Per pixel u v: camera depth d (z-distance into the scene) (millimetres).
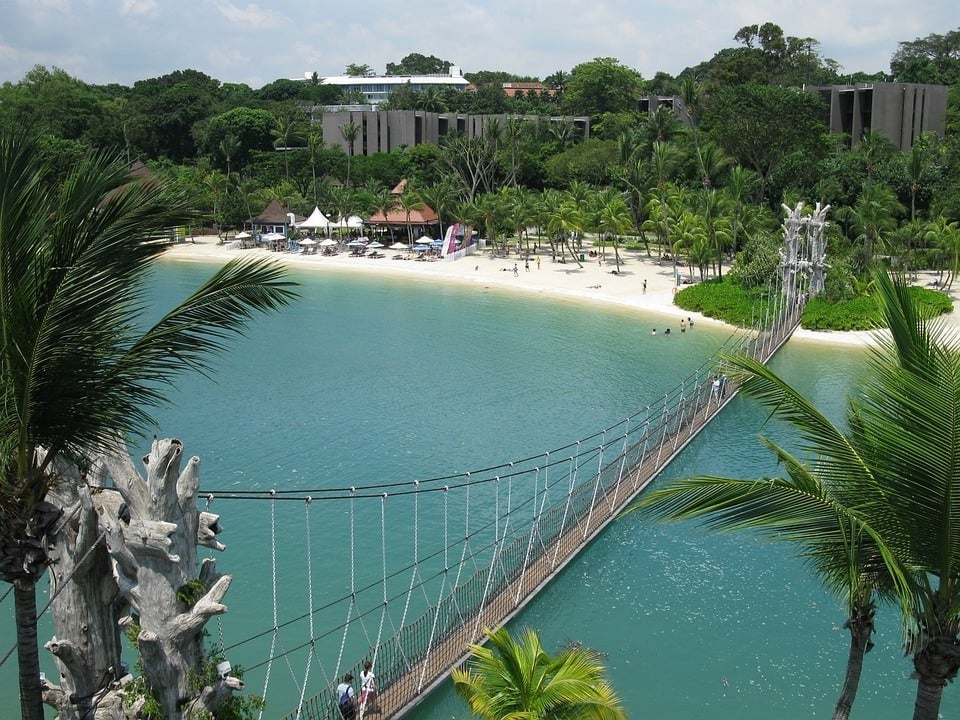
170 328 14695
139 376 14867
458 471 50250
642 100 198875
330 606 33688
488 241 154375
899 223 125000
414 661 31125
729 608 36500
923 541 15625
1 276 13086
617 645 33594
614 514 44531
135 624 18547
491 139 168375
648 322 94875
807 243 98000
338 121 196625
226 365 74000
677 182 148625
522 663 20422
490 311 100812
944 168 128375
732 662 32562
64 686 18828
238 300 15391
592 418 60688
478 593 36281
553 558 39062
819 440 17109
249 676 30750
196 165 182250
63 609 18578
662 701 30062
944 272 107438
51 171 13750
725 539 42969
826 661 32719
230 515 43312
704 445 56812
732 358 18031
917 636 16484
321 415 60031
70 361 14023
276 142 182625
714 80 199125
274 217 155500
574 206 129500
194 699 18172
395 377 70812
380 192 168250
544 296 110688
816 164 135250
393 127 196625
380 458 52000
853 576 14656
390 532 42250
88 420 14328
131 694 18172
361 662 31328
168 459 17797
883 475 15789
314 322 93688
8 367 13453
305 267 133125
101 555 18625
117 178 13867
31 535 14195
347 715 27656
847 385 69062
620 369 74438
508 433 57156
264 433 56000
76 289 13414
